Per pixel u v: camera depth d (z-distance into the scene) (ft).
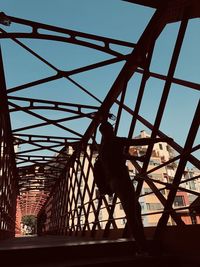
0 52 25.22
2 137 35.65
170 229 15.03
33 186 104.94
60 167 77.25
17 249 14.88
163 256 13.88
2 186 37.55
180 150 15.37
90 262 13.53
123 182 14.85
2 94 30.19
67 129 43.62
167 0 17.11
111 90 30.68
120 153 15.57
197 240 12.76
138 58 24.40
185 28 16.03
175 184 14.93
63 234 67.51
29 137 48.44
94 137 38.73
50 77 27.94
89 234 36.91
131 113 25.52
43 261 15.02
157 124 18.16
